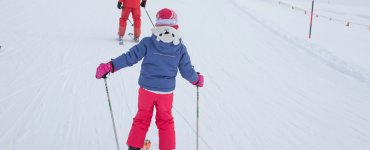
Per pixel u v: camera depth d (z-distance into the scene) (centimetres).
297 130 451
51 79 546
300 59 794
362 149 417
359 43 1075
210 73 650
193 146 390
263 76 659
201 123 446
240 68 695
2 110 432
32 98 473
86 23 948
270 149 398
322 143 423
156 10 1177
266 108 513
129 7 773
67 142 375
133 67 635
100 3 1209
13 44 706
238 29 1034
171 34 316
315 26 1339
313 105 541
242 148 395
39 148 359
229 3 1466
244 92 571
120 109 464
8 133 382
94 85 538
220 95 548
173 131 343
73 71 589
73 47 724
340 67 740
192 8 1277
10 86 506
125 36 860
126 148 371
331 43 1025
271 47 873
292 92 590
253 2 1756
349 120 496
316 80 663
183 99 518
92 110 454
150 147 373
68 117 429
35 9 1055
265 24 1116
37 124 406
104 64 311
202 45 834
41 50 684
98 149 366
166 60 325
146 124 337
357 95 602
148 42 325
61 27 883
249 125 453
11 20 902
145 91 330
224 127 442
